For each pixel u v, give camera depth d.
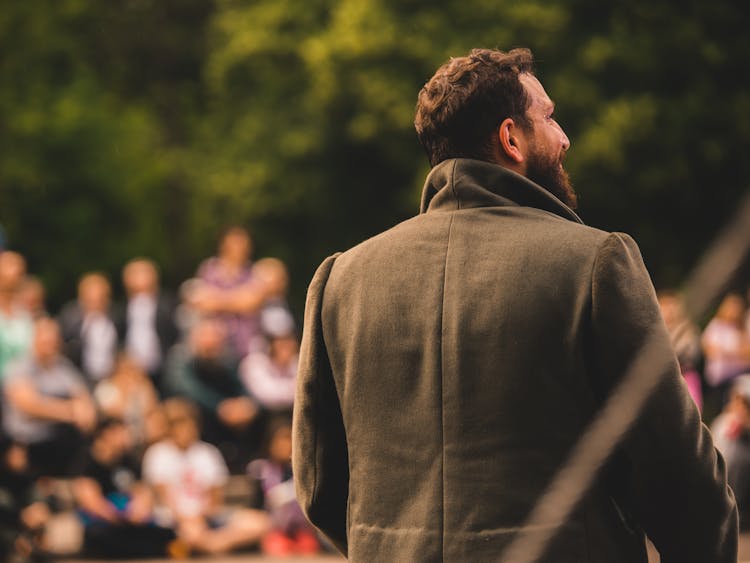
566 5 29.41
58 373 17.09
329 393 4.34
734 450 13.98
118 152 48.03
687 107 28.84
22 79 46.50
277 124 35.75
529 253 3.92
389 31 30.70
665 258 29.47
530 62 4.33
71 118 47.00
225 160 37.12
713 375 16.38
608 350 3.75
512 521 3.74
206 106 48.78
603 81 29.11
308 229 35.84
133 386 16.45
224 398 17.48
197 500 15.81
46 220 47.03
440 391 3.92
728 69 29.17
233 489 17.09
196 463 15.91
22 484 14.37
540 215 4.05
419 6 30.94
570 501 2.81
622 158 28.23
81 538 15.54
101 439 15.66
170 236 48.44
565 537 3.67
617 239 3.88
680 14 29.11
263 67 36.09
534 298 3.85
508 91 4.19
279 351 17.61
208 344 17.39
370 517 4.03
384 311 4.11
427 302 4.02
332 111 32.75
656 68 28.92
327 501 4.33
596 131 28.20
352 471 4.14
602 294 3.77
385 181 34.59
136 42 49.09
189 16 49.62
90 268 47.62
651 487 3.73
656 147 28.72
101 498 15.49
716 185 29.30
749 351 16.39
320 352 4.34
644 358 2.93
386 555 3.94
